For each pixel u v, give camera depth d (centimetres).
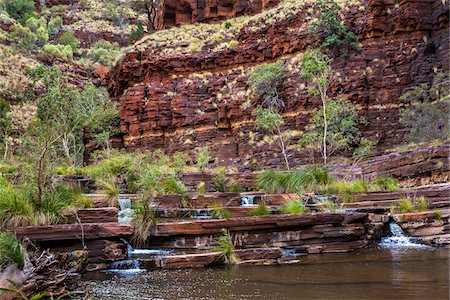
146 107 3606
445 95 2539
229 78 3459
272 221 949
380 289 636
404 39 2891
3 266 638
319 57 2709
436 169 1548
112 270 807
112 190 1220
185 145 3347
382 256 891
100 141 3419
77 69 5678
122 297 624
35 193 909
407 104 2727
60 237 808
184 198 1195
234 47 3556
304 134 2722
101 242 834
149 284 696
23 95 2514
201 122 3369
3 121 3072
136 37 4866
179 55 3725
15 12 6756
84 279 737
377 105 2784
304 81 2984
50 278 639
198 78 3575
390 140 2686
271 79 3116
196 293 639
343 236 983
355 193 1315
